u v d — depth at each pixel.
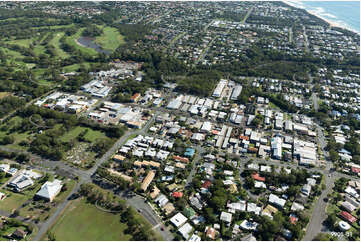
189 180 183.12
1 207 158.38
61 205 161.62
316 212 162.62
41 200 164.25
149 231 145.88
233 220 153.38
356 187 182.38
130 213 153.25
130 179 180.50
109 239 142.88
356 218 159.50
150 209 160.38
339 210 164.75
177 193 168.88
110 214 157.12
